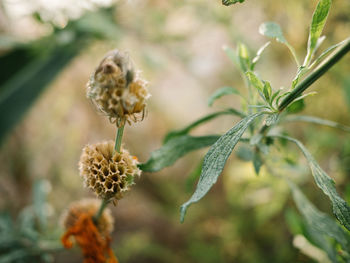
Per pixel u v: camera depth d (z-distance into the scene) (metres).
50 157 1.10
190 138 0.39
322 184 0.30
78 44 0.79
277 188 0.73
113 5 0.86
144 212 1.25
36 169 1.04
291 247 0.73
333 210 0.29
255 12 0.85
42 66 0.77
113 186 0.31
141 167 0.36
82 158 0.32
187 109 1.38
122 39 0.82
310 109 0.73
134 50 0.88
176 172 1.34
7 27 0.86
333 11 0.66
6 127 0.73
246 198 0.85
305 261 0.58
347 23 0.66
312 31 0.32
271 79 0.81
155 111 1.29
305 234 0.43
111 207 1.29
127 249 1.06
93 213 0.40
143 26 0.92
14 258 0.54
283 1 0.73
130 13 0.90
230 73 1.01
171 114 1.35
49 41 0.77
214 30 0.99
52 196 1.05
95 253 0.39
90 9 0.78
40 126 1.04
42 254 0.56
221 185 1.15
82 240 0.39
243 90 0.99
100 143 0.32
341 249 0.39
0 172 0.96
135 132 1.34
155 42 0.94
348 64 0.68
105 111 0.29
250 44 0.84
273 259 0.79
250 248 0.89
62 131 1.15
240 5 0.83
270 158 0.47
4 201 0.94
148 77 0.99
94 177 0.32
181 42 0.99
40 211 0.63
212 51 1.04
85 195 1.18
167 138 0.44
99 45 0.84
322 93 0.72
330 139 0.67
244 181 0.85
